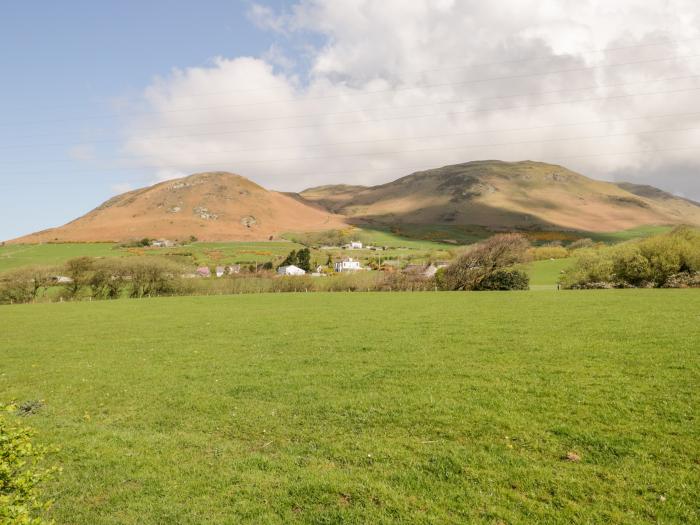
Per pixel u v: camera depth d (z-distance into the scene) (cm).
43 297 6975
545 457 952
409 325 2850
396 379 1605
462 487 852
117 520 799
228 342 2534
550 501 793
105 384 1758
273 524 766
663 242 5725
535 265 9456
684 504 758
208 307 4662
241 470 970
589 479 853
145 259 7288
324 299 5219
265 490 878
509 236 6962
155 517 804
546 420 1138
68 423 1323
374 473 923
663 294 4209
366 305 4316
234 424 1261
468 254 6906
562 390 1359
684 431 1023
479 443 1036
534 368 1638
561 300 4034
